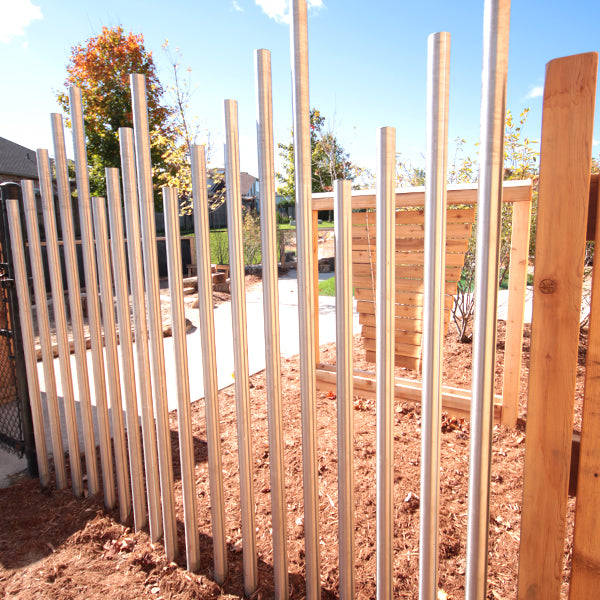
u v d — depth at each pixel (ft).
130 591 6.51
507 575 6.47
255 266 45.52
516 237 10.37
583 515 3.87
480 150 3.69
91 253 7.70
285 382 14.89
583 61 3.35
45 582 6.71
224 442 10.72
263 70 4.93
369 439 10.68
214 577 6.63
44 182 8.16
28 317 9.01
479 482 4.09
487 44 3.53
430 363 4.25
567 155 3.51
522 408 12.20
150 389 7.06
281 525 5.86
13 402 10.45
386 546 5.04
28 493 9.07
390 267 4.41
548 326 3.76
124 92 51.62
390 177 4.25
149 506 7.40
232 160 5.40
